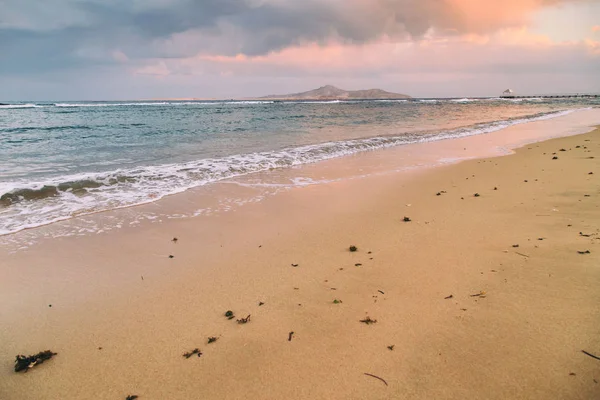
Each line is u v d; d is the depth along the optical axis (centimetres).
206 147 1519
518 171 1020
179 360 309
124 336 343
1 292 423
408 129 2303
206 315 373
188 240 574
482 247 507
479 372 277
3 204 735
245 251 529
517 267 438
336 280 436
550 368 274
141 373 296
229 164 1137
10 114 4022
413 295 394
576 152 1280
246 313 374
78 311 386
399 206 737
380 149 1502
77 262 500
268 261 495
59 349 328
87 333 349
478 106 6575
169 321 364
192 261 500
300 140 1756
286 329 345
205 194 830
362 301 387
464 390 262
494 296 379
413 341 318
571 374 266
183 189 869
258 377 286
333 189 880
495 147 1518
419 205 741
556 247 482
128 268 482
